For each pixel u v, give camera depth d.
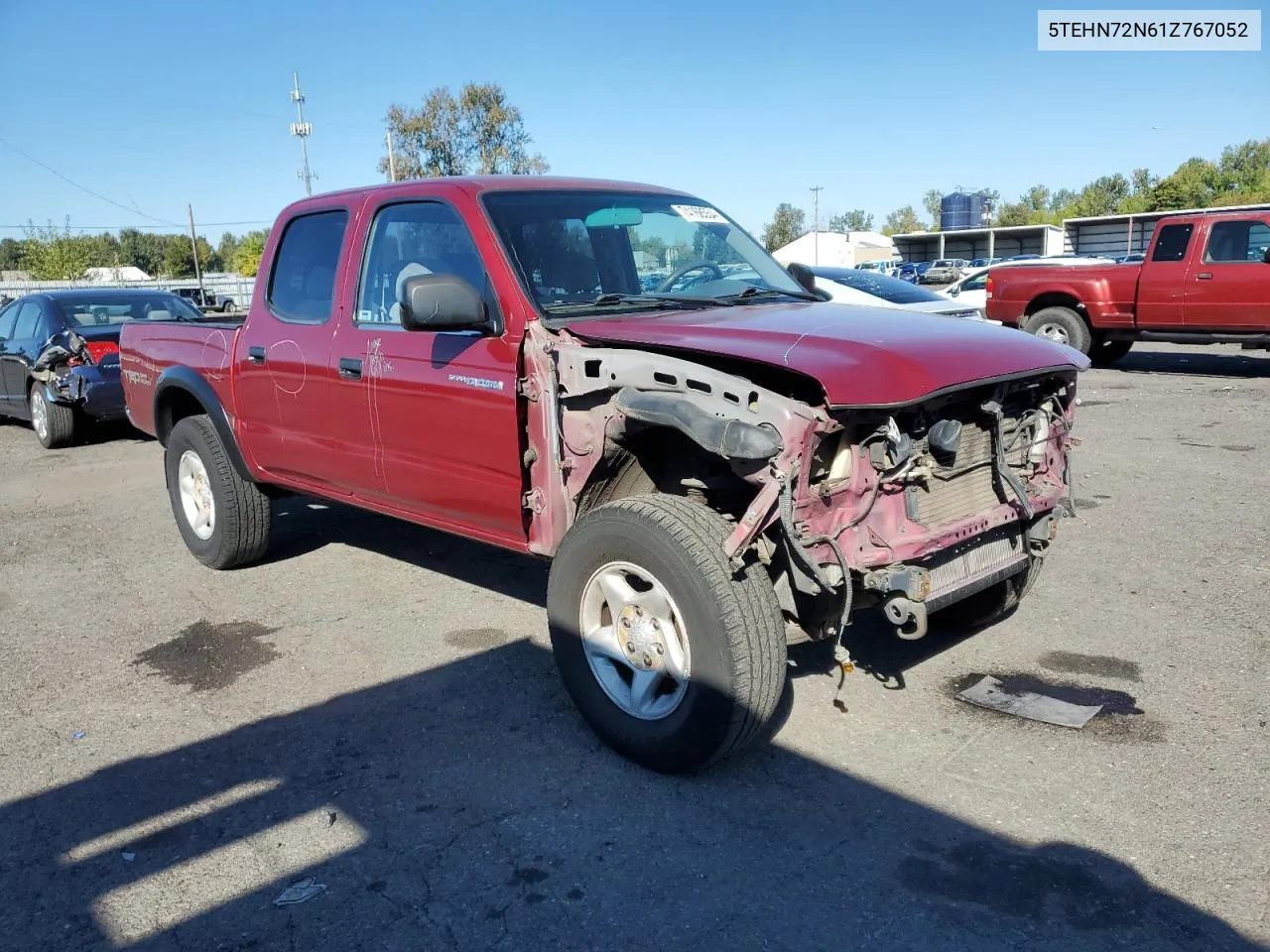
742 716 3.29
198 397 5.65
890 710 4.04
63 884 3.09
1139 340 13.83
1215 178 78.62
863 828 3.25
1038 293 14.50
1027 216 97.44
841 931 2.78
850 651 4.63
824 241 68.00
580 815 3.38
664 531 3.33
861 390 3.15
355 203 4.73
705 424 3.18
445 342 4.12
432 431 4.23
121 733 4.07
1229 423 9.85
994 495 3.85
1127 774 3.50
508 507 4.02
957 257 64.25
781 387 3.40
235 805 3.51
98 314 11.09
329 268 4.88
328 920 2.89
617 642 3.60
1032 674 4.34
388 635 5.02
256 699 4.34
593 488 3.81
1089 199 92.19
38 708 4.30
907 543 3.41
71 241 55.38
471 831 3.31
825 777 3.56
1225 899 2.84
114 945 2.81
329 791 3.58
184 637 5.08
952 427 3.40
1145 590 5.28
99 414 10.37
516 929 2.83
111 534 7.09
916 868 3.04
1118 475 7.83
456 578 5.86
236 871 3.13
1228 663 4.36
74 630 5.21
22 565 6.38
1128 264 13.79
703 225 4.99
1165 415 10.52
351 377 4.58
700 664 3.30
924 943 2.71
